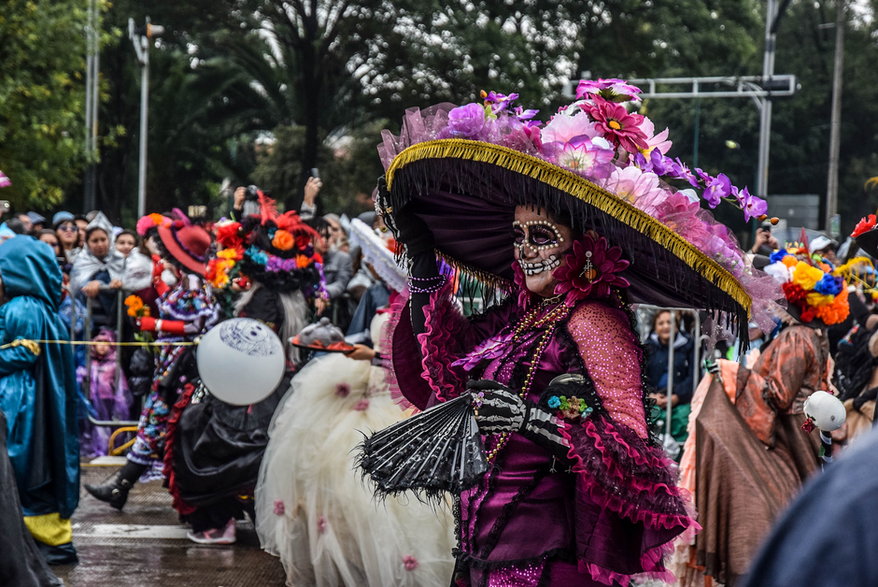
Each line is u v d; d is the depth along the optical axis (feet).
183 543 21.47
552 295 10.82
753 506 16.75
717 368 17.63
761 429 17.62
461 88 88.99
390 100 100.17
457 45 82.79
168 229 24.76
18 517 14.83
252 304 21.75
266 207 22.31
